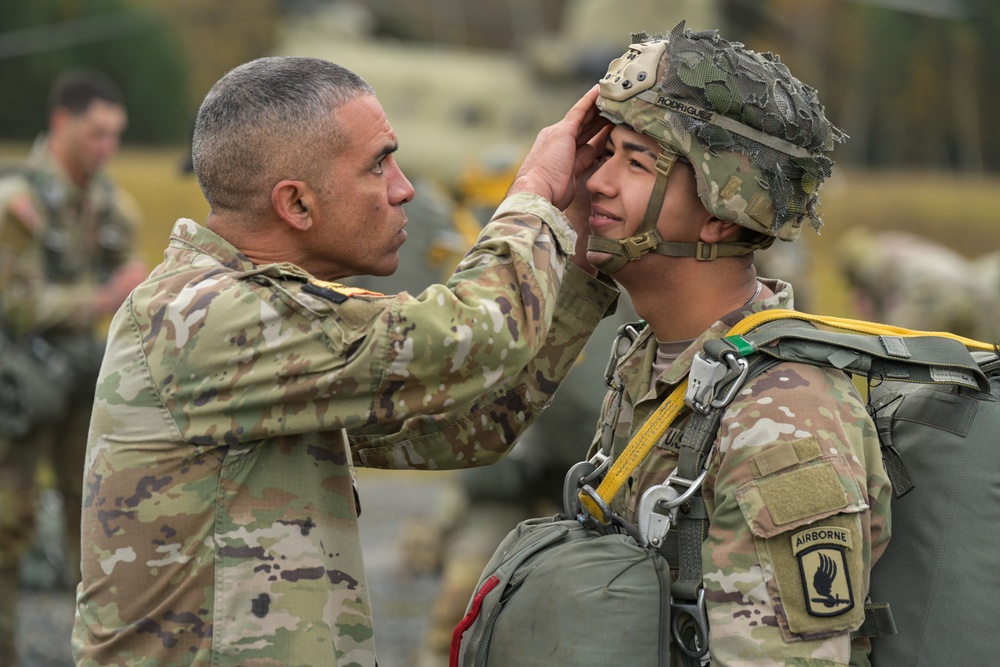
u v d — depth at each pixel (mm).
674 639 7445
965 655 7422
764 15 62406
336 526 7980
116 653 7746
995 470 7578
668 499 7449
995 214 81062
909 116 97188
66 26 83688
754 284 8234
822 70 93938
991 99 96625
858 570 6957
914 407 7961
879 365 7602
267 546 7684
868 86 95812
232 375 7637
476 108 42000
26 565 23250
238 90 8141
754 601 6984
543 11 67062
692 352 7844
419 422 8867
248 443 7770
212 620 7617
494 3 66500
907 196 83312
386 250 8453
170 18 84562
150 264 49500
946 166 97188
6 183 19891
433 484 36625
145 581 7727
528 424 8969
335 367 7527
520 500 17875
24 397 18984
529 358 7820
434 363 7500
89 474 8008
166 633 7660
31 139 82938
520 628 7652
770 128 7617
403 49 45906
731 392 7375
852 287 26766
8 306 19328
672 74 7645
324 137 8078
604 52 41969
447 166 41750
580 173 8625
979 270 27250
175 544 7719
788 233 7887
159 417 7801
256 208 8188
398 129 42344
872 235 70562
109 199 20922
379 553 26984
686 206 7812
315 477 7918
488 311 7617
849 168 95500
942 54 95875
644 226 7859
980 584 7457
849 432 7273
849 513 6984
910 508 7711
